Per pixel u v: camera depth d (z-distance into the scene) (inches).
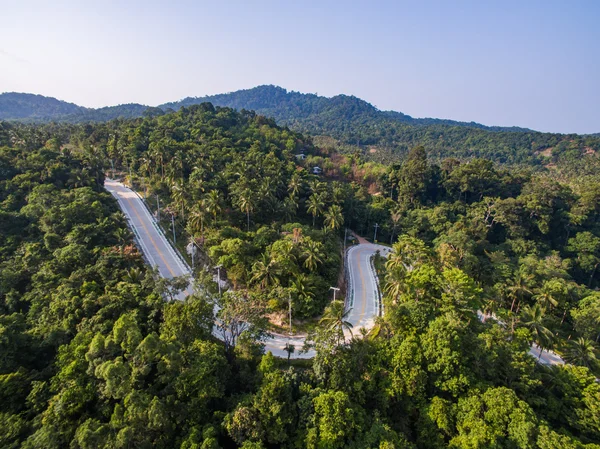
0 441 1290.6
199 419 1445.6
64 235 2839.6
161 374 1573.6
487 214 4965.6
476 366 1754.4
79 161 4370.1
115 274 2306.8
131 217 3705.7
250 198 3496.6
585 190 5103.3
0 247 2682.1
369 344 1900.8
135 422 1309.1
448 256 3161.9
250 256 2765.7
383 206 5132.9
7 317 1964.8
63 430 1363.2
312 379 1700.3
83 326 1831.9
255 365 1844.2
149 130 6245.1
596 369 2097.7
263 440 1418.6
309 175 5374.0
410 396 1691.7
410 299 2208.4
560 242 4746.6
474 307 2197.3
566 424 1689.2
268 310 2305.6
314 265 2674.7
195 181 3924.7
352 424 1450.5
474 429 1475.1
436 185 5733.3
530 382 1697.8
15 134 4958.2
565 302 2903.5
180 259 3043.8
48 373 1681.8
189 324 1755.7
